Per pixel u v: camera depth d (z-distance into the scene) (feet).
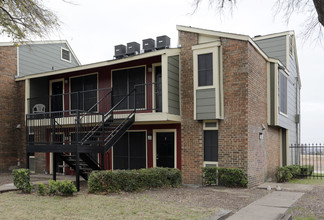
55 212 19.92
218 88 33.99
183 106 36.58
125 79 41.68
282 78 44.01
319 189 32.09
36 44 54.03
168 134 38.58
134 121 35.96
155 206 21.91
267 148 39.78
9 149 49.52
